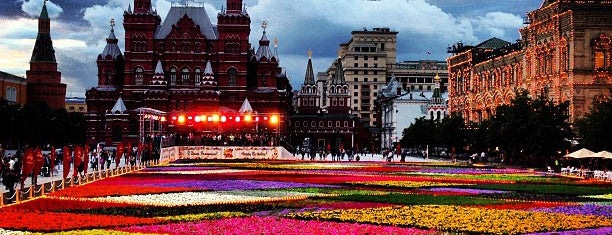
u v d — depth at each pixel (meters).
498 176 96.19
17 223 41.94
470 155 173.00
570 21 142.62
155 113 176.12
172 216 46.56
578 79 142.00
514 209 52.03
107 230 39.69
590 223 43.91
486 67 194.50
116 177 87.44
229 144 174.00
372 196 61.50
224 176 90.50
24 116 186.62
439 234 38.94
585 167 115.06
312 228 40.62
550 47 152.88
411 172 104.31
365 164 136.25
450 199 59.31
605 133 112.44
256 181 80.75
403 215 46.62
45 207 51.19
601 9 141.75
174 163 133.75
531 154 131.88
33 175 68.75
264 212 49.38
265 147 168.75
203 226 41.28
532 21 162.25
